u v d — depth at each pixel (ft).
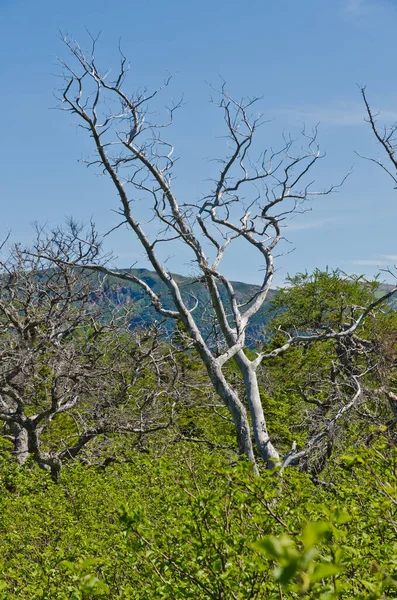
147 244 53.11
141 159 53.01
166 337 68.49
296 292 92.32
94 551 27.07
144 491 34.04
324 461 48.26
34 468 63.26
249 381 51.93
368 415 51.06
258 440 49.52
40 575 22.31
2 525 36.91
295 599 13.12
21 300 67.97
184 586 15.51
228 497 15.84
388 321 62.95
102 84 53.47
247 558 14.47
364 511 17.39
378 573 9.64
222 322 53.88
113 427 66.44
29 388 65.10
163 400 74.90
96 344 67.67
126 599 19.38
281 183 57.77
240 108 57.06
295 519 16.05
